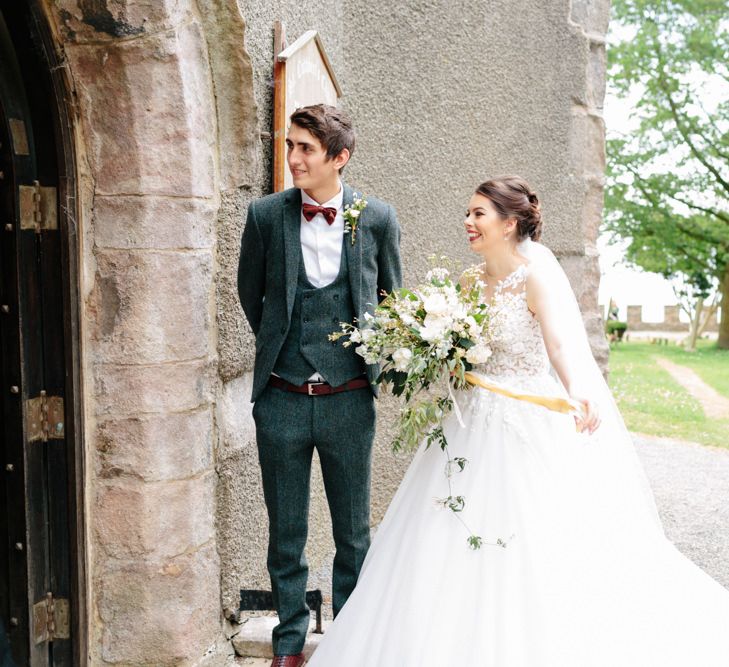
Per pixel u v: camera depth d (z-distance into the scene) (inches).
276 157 137.3
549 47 214.8
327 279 109.0
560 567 98.3
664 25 789.9
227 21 116.1
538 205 110.9
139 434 111.4
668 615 100.6
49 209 108.4
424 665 94.9
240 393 133.6
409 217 191.3
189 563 116.5
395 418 191.0
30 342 108.7
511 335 106.8
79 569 112.0
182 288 113.0
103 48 105.7
